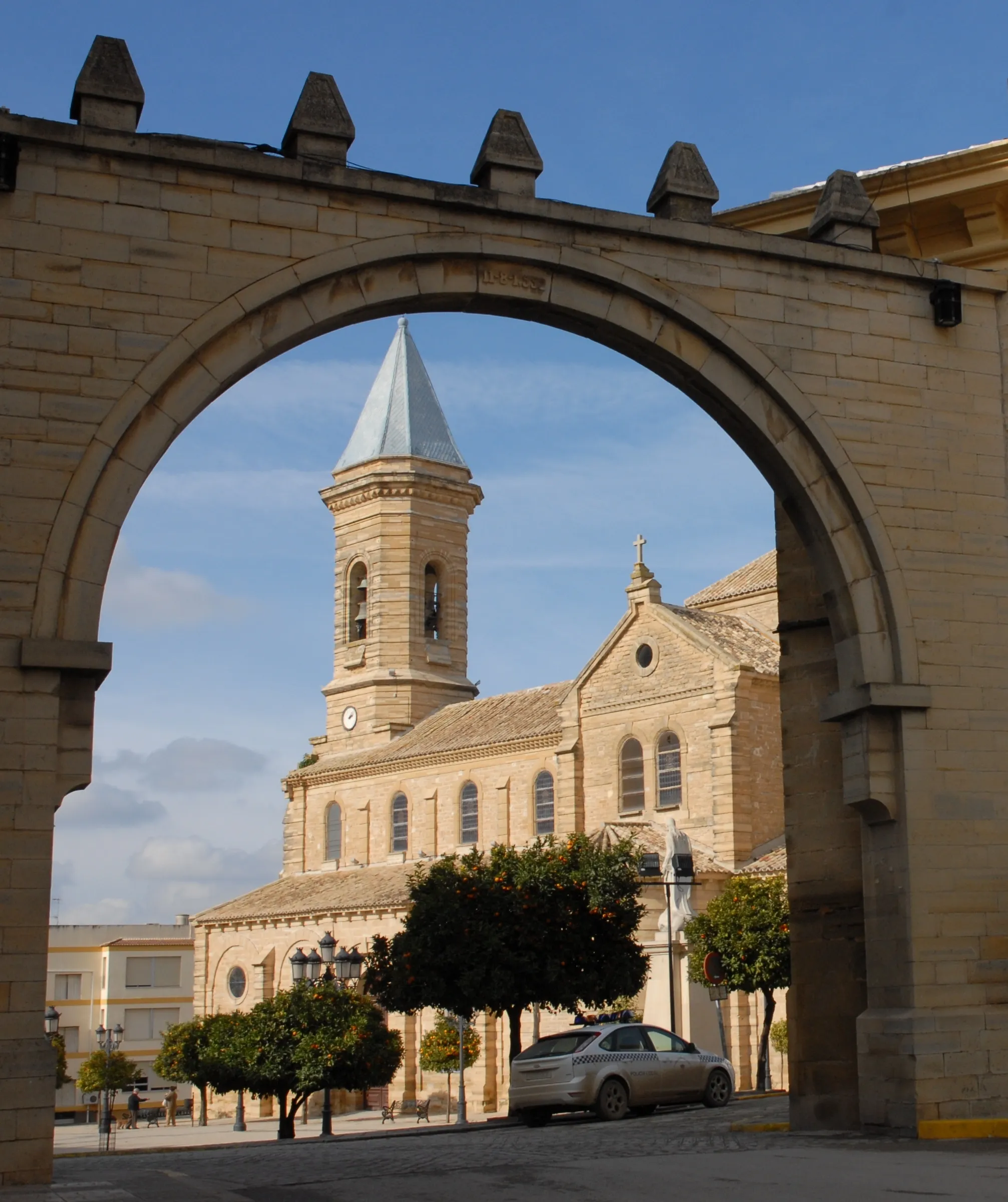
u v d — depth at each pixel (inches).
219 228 689.6
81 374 658.2
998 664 788.0
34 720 623.8
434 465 3233.3
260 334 697.0
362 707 3134.8
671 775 2212.1
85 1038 3821.4
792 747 834.8
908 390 802.8
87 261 667.4
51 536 641.0
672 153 784.9
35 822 617.0
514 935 1487.5
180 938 4158.5
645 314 764.0
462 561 3250.5
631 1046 1165.7
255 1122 2635.3
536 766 2536.9
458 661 3203.7
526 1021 2224.4
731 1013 1927.9
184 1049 1844.2
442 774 2741.1
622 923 1507.1
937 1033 726.5
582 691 2381.9
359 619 3233.3
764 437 778.2
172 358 670.5
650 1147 715.4
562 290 750.5
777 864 1993.1
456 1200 529.0
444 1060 2212.1
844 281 800.9
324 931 2701.8
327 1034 1540.4
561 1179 580.4
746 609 2428.6
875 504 783.1
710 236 772.0
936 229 879.1
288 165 701.3
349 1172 661.3
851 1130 773.9
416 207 724.7
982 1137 696.4
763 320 780.6
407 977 1505.9
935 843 754.2
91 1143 2199.8
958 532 796.6
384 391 3316.9
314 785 3085.6
